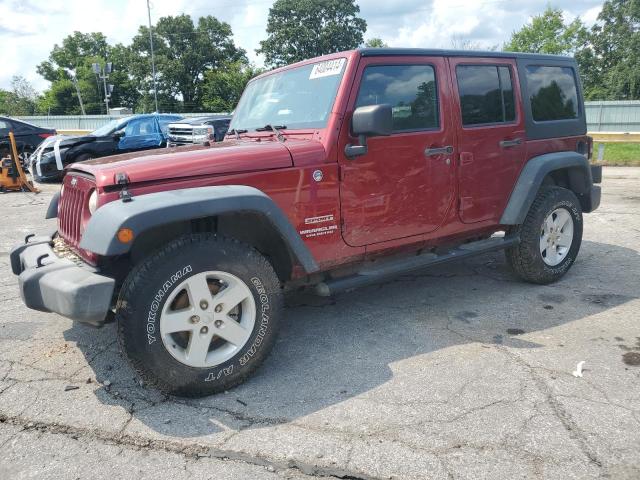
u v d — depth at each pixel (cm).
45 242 367
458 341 372
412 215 387
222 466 244
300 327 406
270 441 262
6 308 457
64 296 273
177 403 299
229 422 279
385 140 364
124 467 245
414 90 382
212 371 300
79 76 6912
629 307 426
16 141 1623
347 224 356
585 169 498
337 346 371
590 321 400
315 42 5738
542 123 469
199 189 297
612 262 552
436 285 497
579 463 238
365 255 376
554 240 483
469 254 432
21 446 262
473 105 418
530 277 477
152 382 289
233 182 312
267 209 308
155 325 281
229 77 5591
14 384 324
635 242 630
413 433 264
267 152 326
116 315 283
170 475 239
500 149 434
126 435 270
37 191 1207
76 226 324
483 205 430
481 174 424
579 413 276
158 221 270
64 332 403
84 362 352
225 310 303
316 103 364
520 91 451
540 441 254
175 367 290
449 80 401
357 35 5878
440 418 276
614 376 314
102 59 7031
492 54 434
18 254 362
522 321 405
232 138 417
